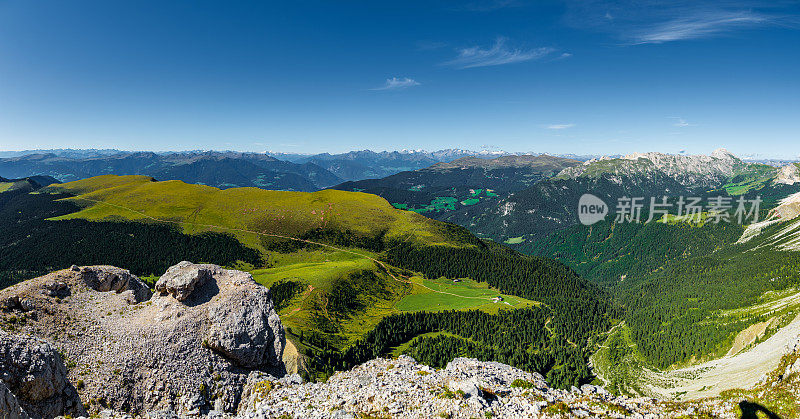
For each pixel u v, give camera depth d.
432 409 35.19
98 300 52.03
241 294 56.34
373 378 44.34
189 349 49.16
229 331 51.66
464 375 45.12
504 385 44.06
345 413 35.34
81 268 55.75
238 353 51.03
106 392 42.25
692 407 41.84
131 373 44.72
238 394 48.59
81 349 44.56
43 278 50.91
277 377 54.50
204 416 43.72
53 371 38.81
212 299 55.34
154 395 44.47
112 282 58.59
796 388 43.34
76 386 41.25
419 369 47.59
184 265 57.72
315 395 41.66
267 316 57.16
